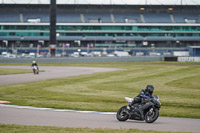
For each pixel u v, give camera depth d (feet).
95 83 271.08
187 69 448.24
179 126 107.96
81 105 158.40
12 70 460.96
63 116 125.90
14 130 93.81
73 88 235.20
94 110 144.36
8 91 217.56
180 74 359.25
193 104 163.43
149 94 110.52
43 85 257.14
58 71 442.09
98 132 91.91
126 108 112.57
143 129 100.94
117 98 183.83
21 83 275.18
